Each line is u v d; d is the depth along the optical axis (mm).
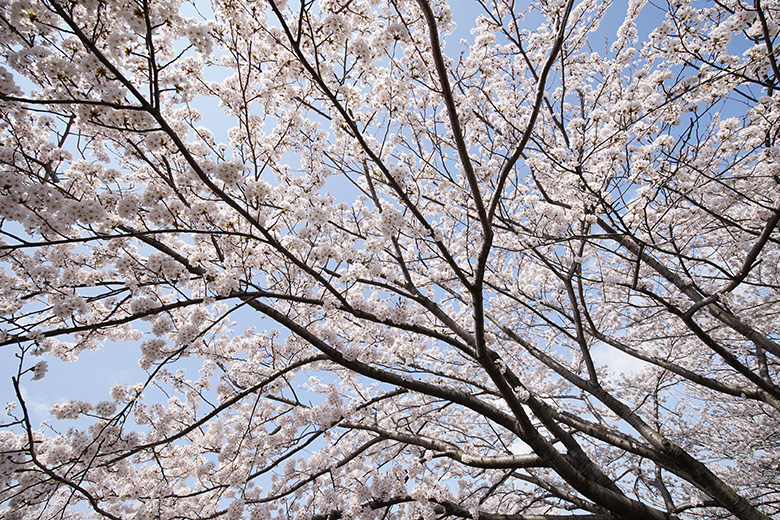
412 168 4969
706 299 4359
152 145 2582
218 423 5336
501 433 7023
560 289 6441
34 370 2584
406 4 3121
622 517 4129
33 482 3096
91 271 3332
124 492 4031
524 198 5160
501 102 4148
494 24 4551
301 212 3359
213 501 4719
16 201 2133
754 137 3910
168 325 3016
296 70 3037
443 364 6109
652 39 3926
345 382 5625
